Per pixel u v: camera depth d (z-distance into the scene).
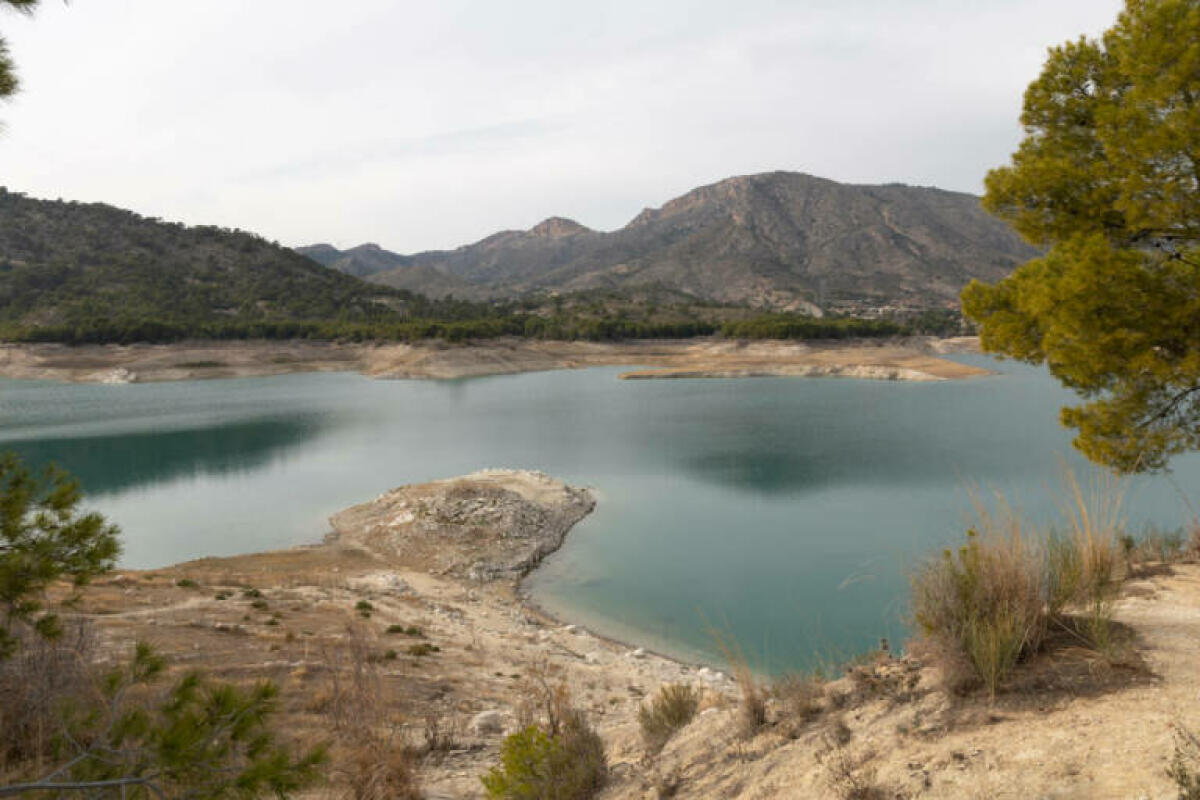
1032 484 41.84
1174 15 8.23
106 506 47.62
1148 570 6.94
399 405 105.25
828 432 70.19
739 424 78.12
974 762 3.56
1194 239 8.61
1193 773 2.78
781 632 23.56
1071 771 3.18
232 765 4.27
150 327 160.88
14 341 153.38
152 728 4.13
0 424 88.12
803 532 36.91
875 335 168.88
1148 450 9.78
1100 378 10.19
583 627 25.61
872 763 3.99
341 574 29.80
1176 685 3.84
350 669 12.92
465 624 22.41
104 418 92.88
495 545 34.78
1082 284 8.50
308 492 51.28
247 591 21.11
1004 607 4.68
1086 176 9.27
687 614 26.39
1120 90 9.32
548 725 7.42
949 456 55.44
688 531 37.97
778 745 4.94
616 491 47.91
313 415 94.94
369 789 6.84
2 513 5.68
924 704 4.51
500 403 106.00
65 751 4.77
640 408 96.00
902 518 38.44
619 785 5.82
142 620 15.11
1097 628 4.73
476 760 8.85
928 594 5.20
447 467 59.84
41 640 6.61
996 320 10.43
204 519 43.88
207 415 95.56
